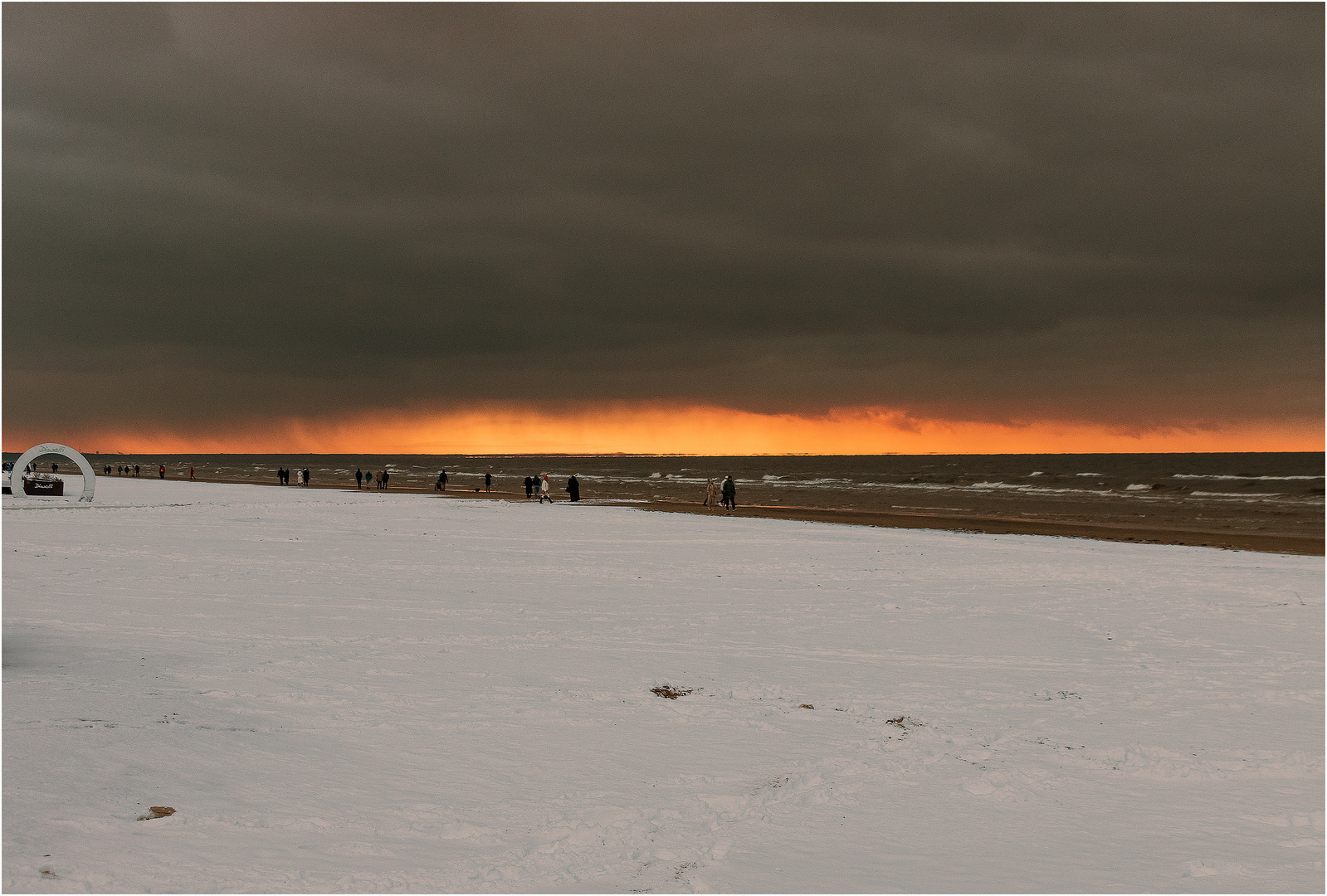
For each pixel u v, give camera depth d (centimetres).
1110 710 855
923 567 2139
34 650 952
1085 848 528
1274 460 19412
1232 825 568
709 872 482
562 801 584
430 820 543
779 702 872
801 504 5791
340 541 2600
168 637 1069
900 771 667
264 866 462
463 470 17850
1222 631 1306
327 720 752
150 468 17288
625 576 1897
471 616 1330
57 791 543
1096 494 6781
